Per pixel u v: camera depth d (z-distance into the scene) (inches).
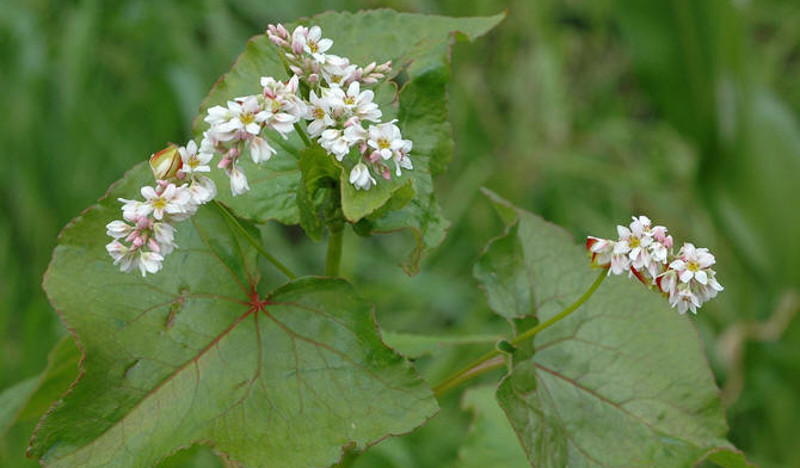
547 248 13.6
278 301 12.2
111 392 11.6
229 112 11.0
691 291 11.4
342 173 11.4
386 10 13.2
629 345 13.2
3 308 24.3
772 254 24.8
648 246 11.4
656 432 12.9
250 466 11.4
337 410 11.8
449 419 23.7
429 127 12.6
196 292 12.1
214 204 12.4
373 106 11.4
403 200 11.7
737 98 24.5
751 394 24.6
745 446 25.1
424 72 12.7
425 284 26.3
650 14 24.3
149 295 12.0
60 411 11.4
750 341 24.4
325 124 11.4
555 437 12.6
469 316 26.0
